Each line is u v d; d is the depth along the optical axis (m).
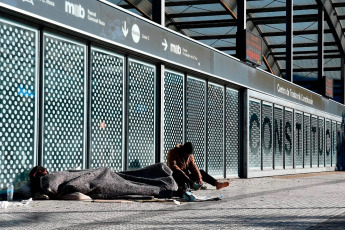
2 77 8.80
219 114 16.56
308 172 25.64
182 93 14.48
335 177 20.27
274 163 21.06
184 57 14.12
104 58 11.33
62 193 8.91
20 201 8.48
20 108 9.15
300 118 24.58
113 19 11.23
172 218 6.75
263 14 30.38
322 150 28.17
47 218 6.59
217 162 16.38
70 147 10.27
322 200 9.66
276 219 6.84
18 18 9.11
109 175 9.43
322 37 27.67
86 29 10.41
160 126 13.19
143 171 10.04
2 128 8.80
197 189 10.73
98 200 8.70
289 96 22.89
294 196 10.39
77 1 10.13
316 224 6.46
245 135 18.09
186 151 10.59
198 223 6.33
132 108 12.24
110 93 11.50
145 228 5.86
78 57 10.55
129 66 12.16
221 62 16.27
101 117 11.19
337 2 29.17
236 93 17.86
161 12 13.45
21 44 9.19
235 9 28.25
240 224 6.32
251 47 18.27
